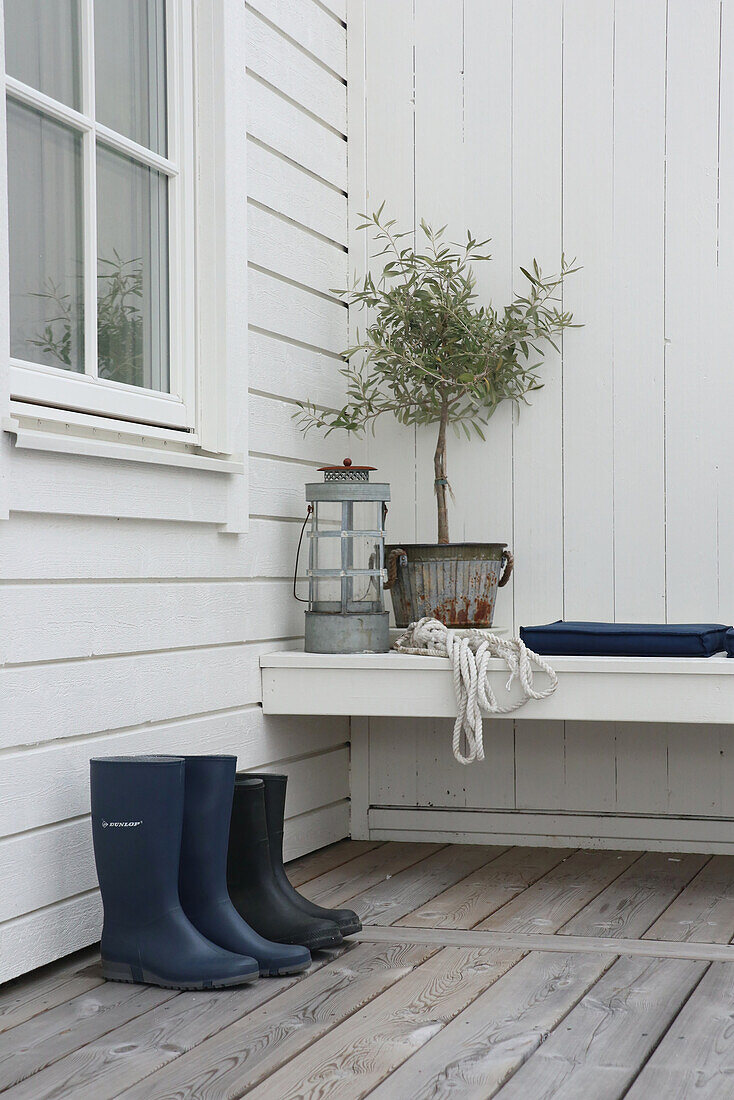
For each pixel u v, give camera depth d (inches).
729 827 123.8
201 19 107.0
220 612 107.8
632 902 103.4
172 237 103.6
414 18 135.9
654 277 127.3
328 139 133.1
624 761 127.0
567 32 130.6
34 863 81.9
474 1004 75.9
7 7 82.7
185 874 84.4
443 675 111.0
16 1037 70.5
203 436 105.8
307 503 126.4
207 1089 62.6
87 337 91.0
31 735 81.6
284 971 81.7
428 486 134.6
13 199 83.1
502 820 130.6
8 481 78.3
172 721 100.0
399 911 100.6
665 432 126.8
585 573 129.2
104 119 94.2
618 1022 72.4
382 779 134.6
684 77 126.7
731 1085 63.0
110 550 90.4
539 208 131.3
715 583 124.9
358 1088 62.7
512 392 130.9
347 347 136.9
